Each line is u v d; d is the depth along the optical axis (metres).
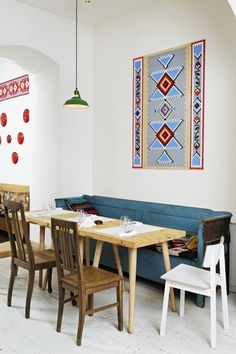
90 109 5.23
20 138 6.22
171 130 4.24
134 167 4.68
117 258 3.59
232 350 2.56
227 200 3.76
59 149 4.94
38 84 5.31
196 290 2.67
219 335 2.78
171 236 2.95
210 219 3.32
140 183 4.62
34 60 4.89
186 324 2.96
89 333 2.79
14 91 6.34
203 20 3.89
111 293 3.65
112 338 2.72
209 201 3.92
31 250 3.06
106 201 4.82
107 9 4.55
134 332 2.81
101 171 5.16
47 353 2.51
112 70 4.92
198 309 3.26
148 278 3.72
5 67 6.53
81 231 3.08
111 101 4.95
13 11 4.29
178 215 4.04
